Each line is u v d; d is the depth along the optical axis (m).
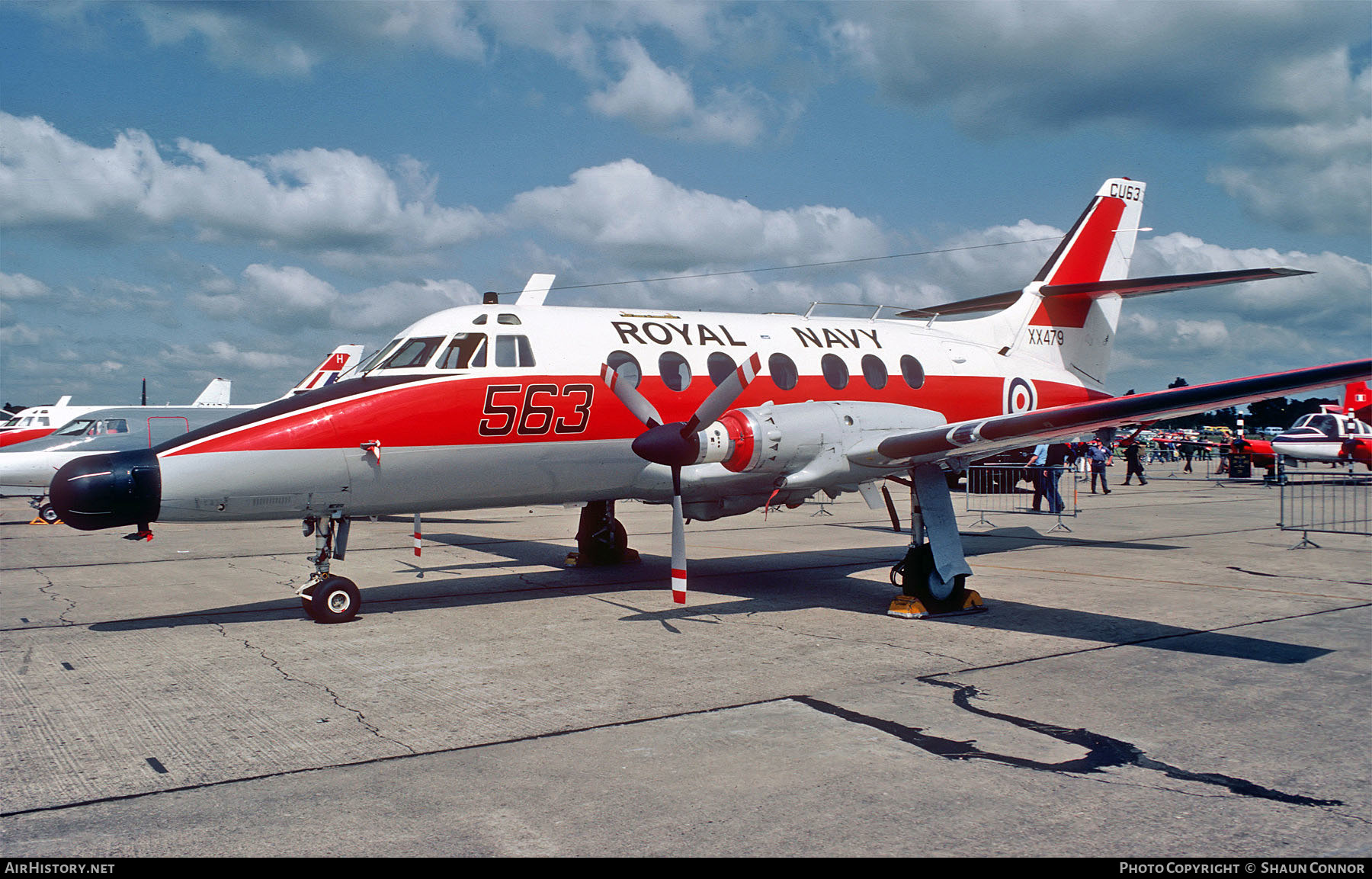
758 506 9.98
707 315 10.55
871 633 7.72
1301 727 5.06
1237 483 32.47
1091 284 12.67
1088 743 4.80
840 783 4.22
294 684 6.11
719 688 5.94
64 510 7.36
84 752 4.71
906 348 11.55
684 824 3.76
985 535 15.90
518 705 5.55
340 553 8.62
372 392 8.27
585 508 12.31
